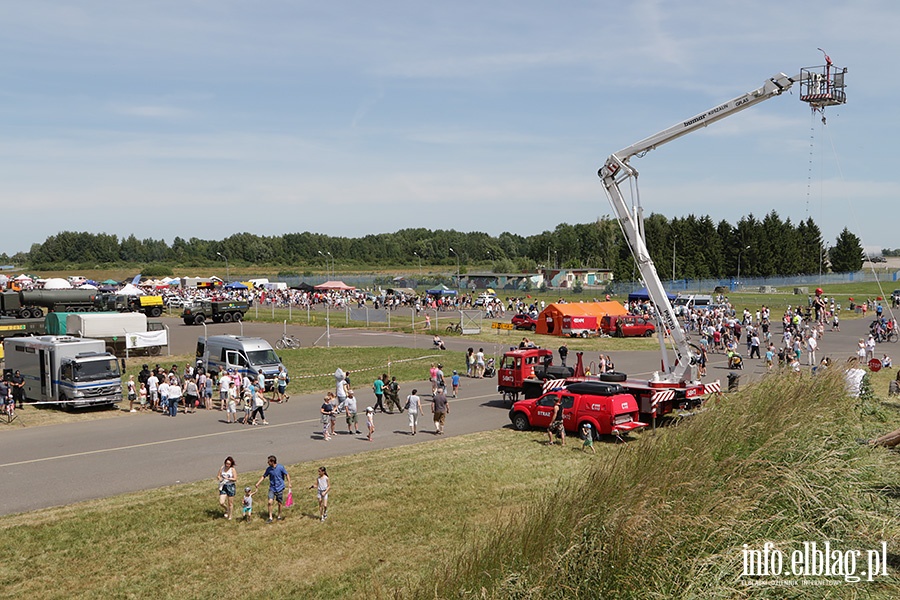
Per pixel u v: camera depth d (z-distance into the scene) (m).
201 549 15.61
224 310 75.81
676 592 8.34
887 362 41.28
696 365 27.55
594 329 62.88
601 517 8.95
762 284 125.50
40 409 32.97
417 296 107.56
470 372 42.50
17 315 74.56
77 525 17.06
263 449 24.78
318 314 86.38
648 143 27.66
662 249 132.75
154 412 32.50
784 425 12.60
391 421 29.64
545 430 27.00
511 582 8.20
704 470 10.32
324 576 14.09
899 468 14.26
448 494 19.09
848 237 142.88
